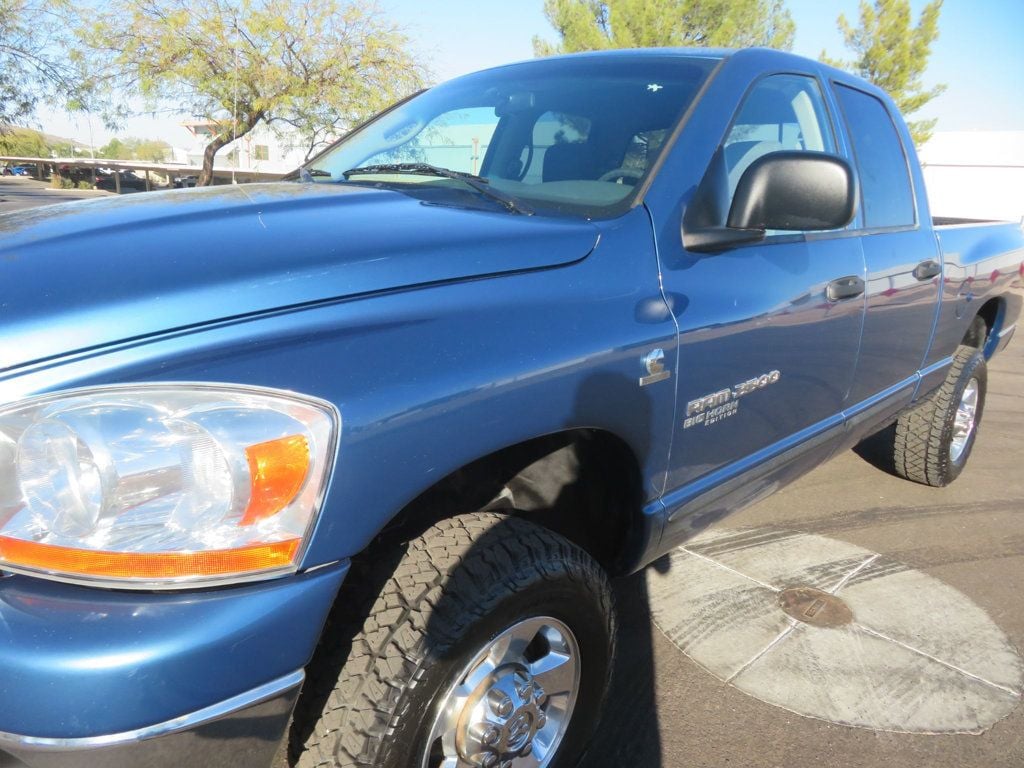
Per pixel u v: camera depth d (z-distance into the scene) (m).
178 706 1.22
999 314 4.54
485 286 1.65
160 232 1.60
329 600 1.37
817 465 3.03
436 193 2.16
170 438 1.26
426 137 2.79
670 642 2.84
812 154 1.99
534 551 1.70
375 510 1.41
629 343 1.84
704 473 2.28
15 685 1.18
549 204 2.15
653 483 2.07
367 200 1.97
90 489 1.24
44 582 1.28
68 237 1.57
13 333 1.28
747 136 2.48
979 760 2.31
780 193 1.97
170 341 1.31
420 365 1.47
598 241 1.90
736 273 2.21
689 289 2.05
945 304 3.61
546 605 1.73
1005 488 4.50
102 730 1.19
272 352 1.36
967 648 2.88
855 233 2.90
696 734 2.39
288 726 1.48
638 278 1.93
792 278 2.42
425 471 1.48
